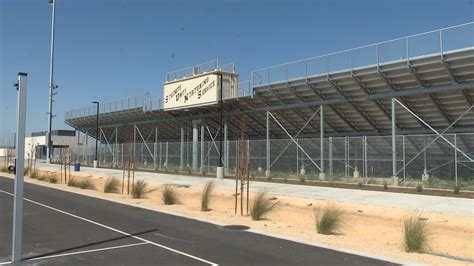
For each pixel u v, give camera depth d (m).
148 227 11.97
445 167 27.95
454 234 12.89
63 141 93.69
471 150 26.86
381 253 9.17
